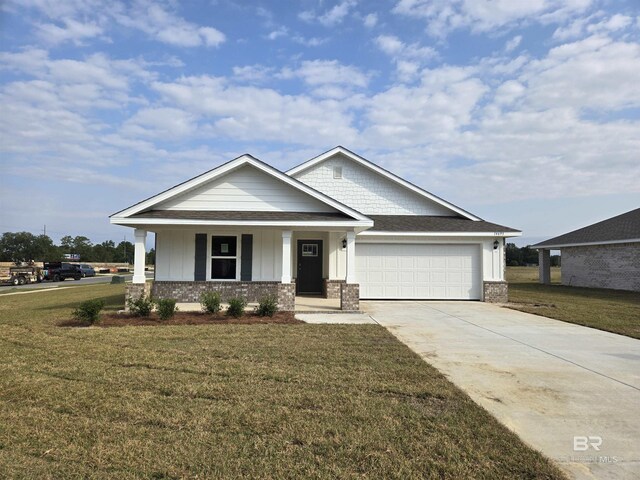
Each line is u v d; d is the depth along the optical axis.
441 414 4.77
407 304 15.20
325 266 17.44
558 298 18.30
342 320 11.27
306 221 12.77
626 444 4.09
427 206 18.67
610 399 5.31
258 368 6.47
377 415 4.72
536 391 5.59
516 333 9.62
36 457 3.81
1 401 5.12
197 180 13.68
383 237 16.41
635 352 7.81
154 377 6.01
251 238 15.10
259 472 3.56
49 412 4.79
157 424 4.50
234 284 14.82
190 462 3.71
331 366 6.63
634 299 17.86
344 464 3.69
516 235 16.09
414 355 7.36
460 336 9.21
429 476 3.51
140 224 12.77
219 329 9.66
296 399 5.19
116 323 10.48
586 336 9.32
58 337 8.78
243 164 13.87
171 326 10.05
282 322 10.79
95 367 6.52
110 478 3.47
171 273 14.80
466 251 16.69
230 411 4.80
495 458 3.79
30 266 40.34
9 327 10.09
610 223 26.81
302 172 18.42
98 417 4.67
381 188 18.61
